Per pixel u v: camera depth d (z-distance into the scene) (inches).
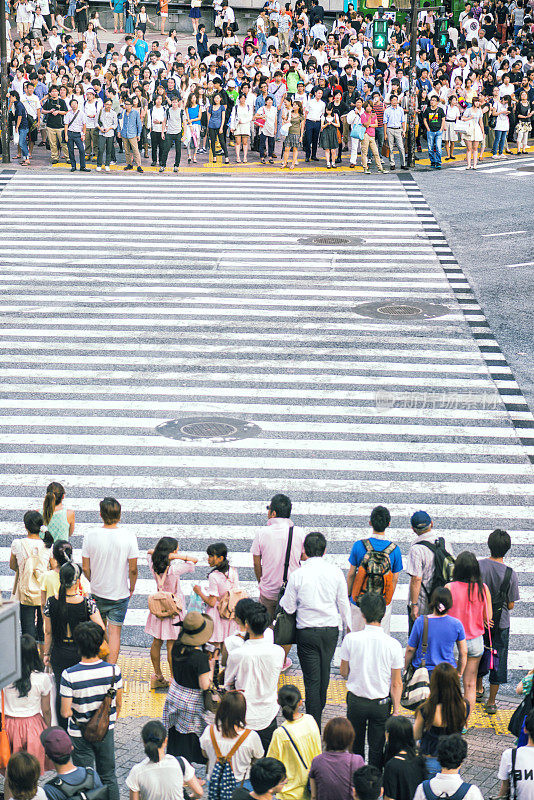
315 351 1254.3
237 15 3080.7
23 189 1897.1
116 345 1261.1
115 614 632.4
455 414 1095.6
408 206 1865.2
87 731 479.2
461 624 531.2
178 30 3120.1
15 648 291.4
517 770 425.1
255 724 501.0
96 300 1408.7
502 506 909.8
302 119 2082.9
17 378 1160.8
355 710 504.7
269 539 614.5
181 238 1673.2
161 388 1145.4
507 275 1530.5
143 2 3102.9
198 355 1237.7
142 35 2637.8
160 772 429.4
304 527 861.2
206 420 1069.1
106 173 2025.1
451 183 2028.8
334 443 1024.9
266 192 1925.4
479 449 1021.2
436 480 956.0
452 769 408.8
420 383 1170.0
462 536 852.6
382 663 498.6
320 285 1483.8
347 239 1688.0
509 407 1115.9
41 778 524.4
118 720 597.9
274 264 1566.2
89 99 2010.3
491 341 1294.3
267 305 1403.8
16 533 844.6
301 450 1009.5
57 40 2586.1
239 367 1204.5
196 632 513.3
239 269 1542.8
